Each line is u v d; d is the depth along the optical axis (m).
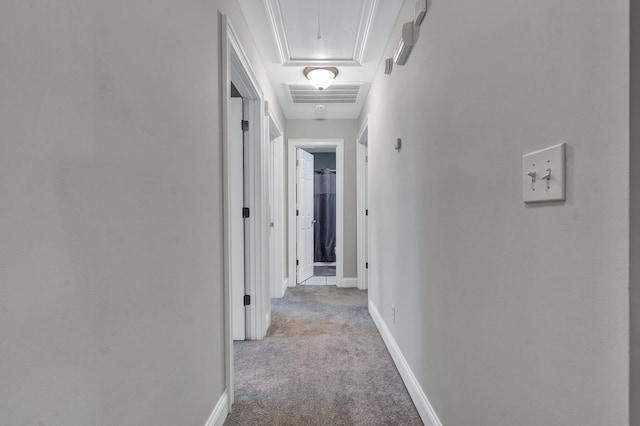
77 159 0.69
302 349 2.42
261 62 2.60
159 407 1.01
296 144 4.35
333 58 2.65
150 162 0.96
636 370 0.53
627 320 0.54
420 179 1.61
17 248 0.57
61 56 0.65
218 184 1.57
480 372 1.03
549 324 0.72
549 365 0.72
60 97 0.65
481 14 1.01
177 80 1.14
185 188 1.20
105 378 0.78
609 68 0.56
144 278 0.93
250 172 2.55
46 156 0.62
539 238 0.74
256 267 2.58
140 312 0.91
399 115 2.03
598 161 0.58
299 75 2.93
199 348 1.33
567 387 0.67
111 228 0.80
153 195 0.98
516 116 0.83
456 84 1.19
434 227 1.42
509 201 0.86
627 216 0.53
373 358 2.26
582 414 0.63
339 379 1.98
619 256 0.55
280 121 3.80
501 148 0.90
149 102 0.96
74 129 0.68
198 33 1.33
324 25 2.18
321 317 3.15
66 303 0.67
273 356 2.30
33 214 0.60
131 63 0.87
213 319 1.48
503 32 0.89
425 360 1.55
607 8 0.56
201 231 1.35
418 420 1.60
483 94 1.00
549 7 0.70
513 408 0.85
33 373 0.60
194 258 1.28
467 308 1.12
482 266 1.01
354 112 4.07
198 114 1.33
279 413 1.66
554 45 0.69
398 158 2.06
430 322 1.48
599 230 0.58
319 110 3.98
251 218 2.56
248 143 2.55
